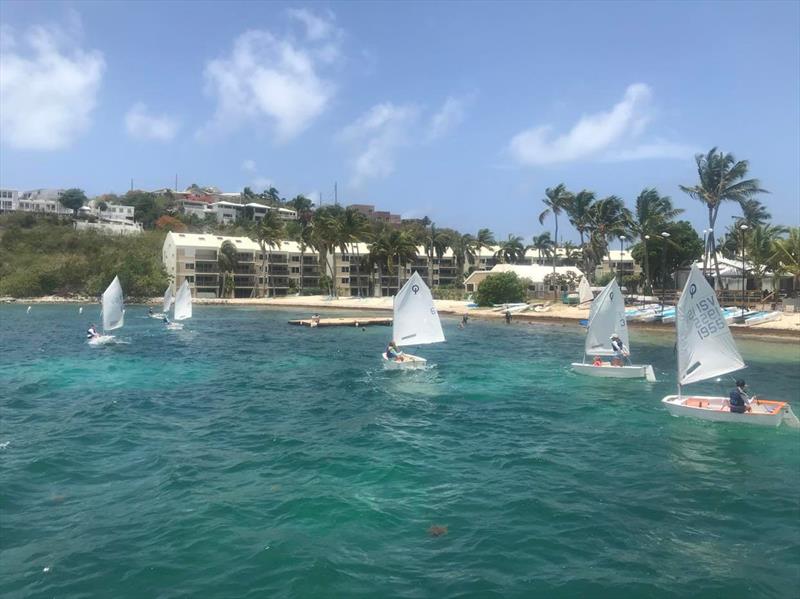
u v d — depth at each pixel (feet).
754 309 217.56
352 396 87.51
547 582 32.53
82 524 39.88
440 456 56.54
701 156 250.98
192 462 53.93
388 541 37.52
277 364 122.31
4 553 35.58
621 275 326.85
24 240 455.22
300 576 32.73
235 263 417.90
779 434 64.54
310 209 569.23
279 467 52.80
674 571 33.86
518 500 44.68
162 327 212.64
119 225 572.51
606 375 104.12
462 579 32.76
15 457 55.47
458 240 518.78
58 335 181.27
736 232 315.99
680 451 58.29
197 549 36.09
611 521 40.96
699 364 72.95
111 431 65.72
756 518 41.63
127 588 31.58
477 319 253.03
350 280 458.09
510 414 75.10
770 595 31.32
